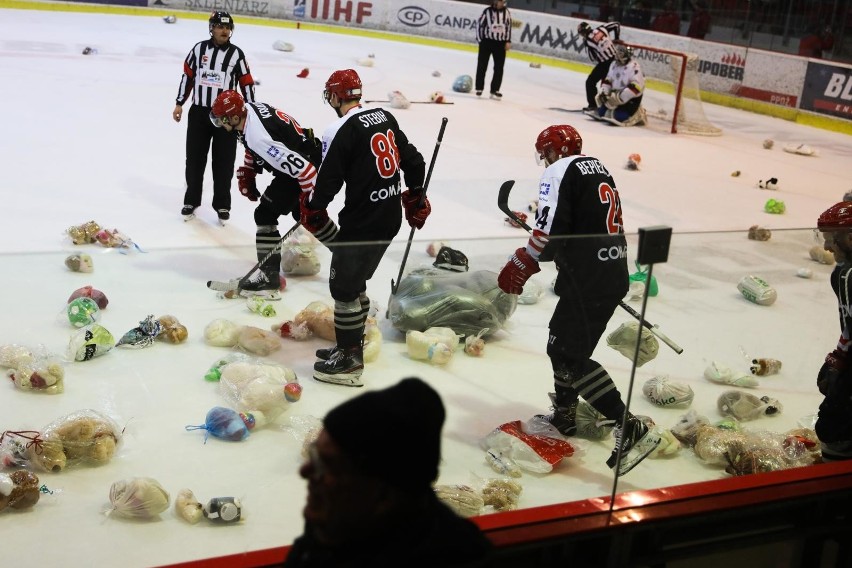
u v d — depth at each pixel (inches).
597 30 537.3
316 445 58.8
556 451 124.5
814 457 142.9
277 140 196.1
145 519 111.1
